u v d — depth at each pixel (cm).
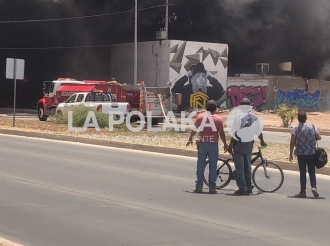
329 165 1410
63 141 2039
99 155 1617
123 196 980
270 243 677
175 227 750
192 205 916
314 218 834
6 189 1016
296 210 896
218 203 941
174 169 1355
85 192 1009
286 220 816
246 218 823
